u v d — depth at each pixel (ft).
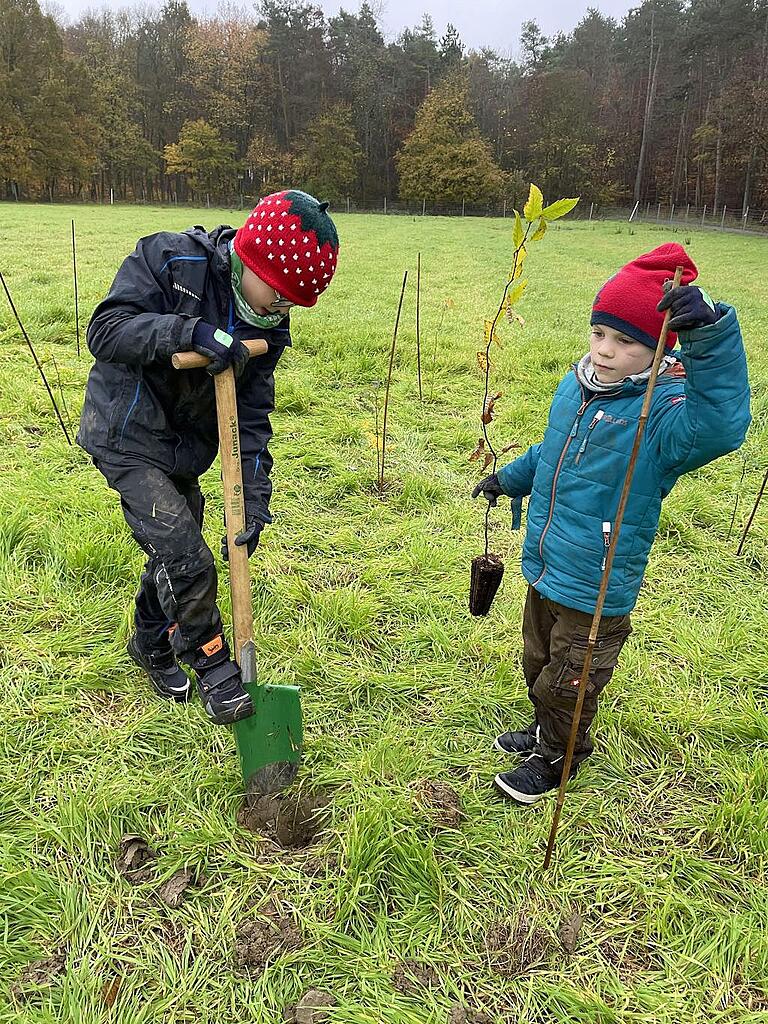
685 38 174.81
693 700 9.79
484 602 8.49
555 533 7.18
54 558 11.74
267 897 6.86
